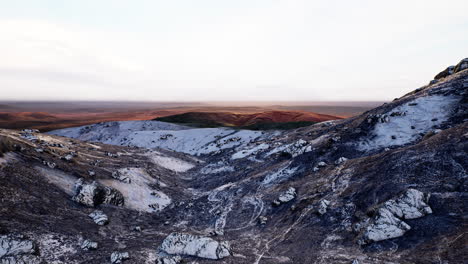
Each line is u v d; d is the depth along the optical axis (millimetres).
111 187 40812
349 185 33531
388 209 23156
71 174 40781
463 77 54125
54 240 24797
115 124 158375
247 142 102938
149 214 42031
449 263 15727
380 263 18609
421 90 62938
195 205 45875
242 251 26797
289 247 26062
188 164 83688
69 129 152125
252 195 44875
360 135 51844
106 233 30609
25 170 34562
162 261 23141
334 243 24094
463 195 21922
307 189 38688
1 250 20688
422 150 30641
